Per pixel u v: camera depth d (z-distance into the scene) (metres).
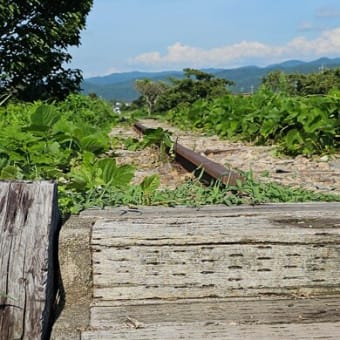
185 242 1.94
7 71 19.22
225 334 1.73
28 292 1.74
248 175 2.80
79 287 1.93
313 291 1.99
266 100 9.52
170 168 5.49
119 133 12.27
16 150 4.19
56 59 20.56
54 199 1.87
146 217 2.07
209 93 41.75
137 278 1.94
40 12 20.16
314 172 4.70
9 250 1.76
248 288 1.97
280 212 2.16
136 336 1.72
